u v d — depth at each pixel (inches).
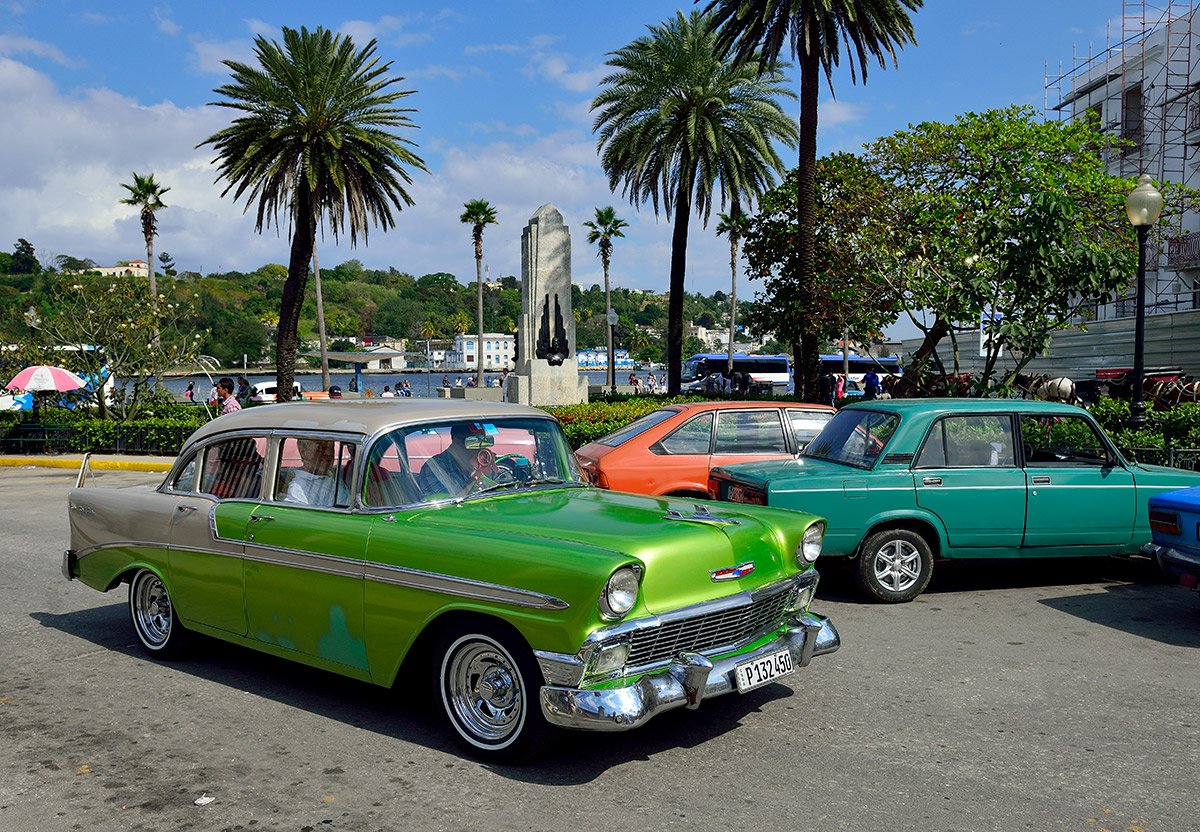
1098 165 866.1
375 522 188.2
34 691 218.8
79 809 156.4
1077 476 304.5
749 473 308.3
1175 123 1304.1
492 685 174.7
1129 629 267.4
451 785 164.4
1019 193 789.9
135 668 236.7
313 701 210.1
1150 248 1254.9
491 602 166.7
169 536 228.7
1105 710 201.3
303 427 209.2
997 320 503.2
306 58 982.4
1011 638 258.5
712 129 1066.7
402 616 179.3
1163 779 165.8
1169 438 469.7
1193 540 263.7
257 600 207.2
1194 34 1263.5
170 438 863.1
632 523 181.3
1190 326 853.2
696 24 1068.5
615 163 1128.8
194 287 5649.6
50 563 382.3
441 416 206.5
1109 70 1424.7
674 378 1168.8
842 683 219.9
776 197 1029.2
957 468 300.5
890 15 789.9
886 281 567.2
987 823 148.7
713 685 169.6
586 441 608.4
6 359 989.8
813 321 823.7
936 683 219.9
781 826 147.6
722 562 176.7
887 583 299.1
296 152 998.4
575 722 155.3
